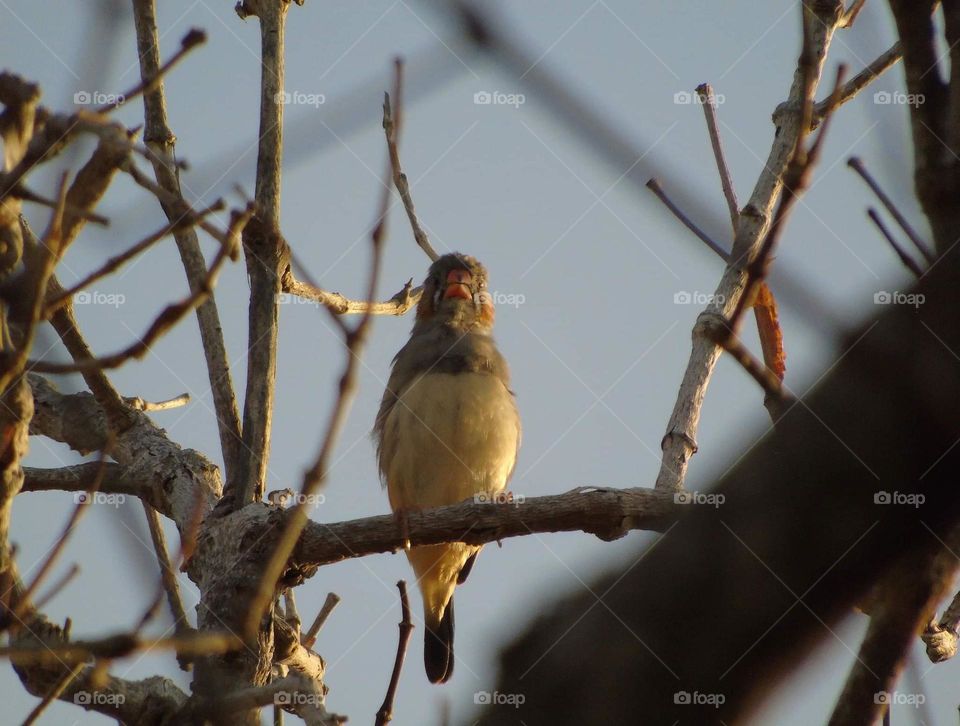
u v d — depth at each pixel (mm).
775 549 3098
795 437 3135
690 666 3119
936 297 3100
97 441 9523
